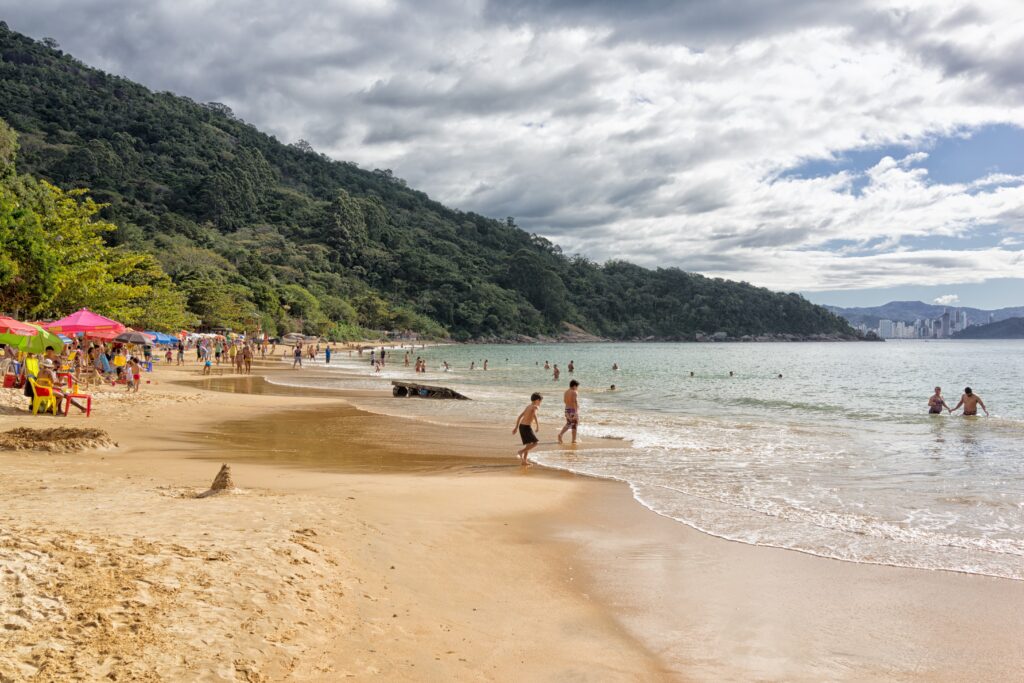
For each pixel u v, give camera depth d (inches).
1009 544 326.6
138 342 1369.3
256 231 7066.9
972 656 212.1
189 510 299.1
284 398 1082.7
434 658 192.2
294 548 253.9
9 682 146.9
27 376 715.4
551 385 1626.5
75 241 1612.9
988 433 761.6
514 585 264.4
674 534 344.2
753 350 6072.8
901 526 360.2
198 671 163.8
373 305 6102.4
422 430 737.0
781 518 376.5
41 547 218.2
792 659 209.5
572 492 434.0
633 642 219.1
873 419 925.2
